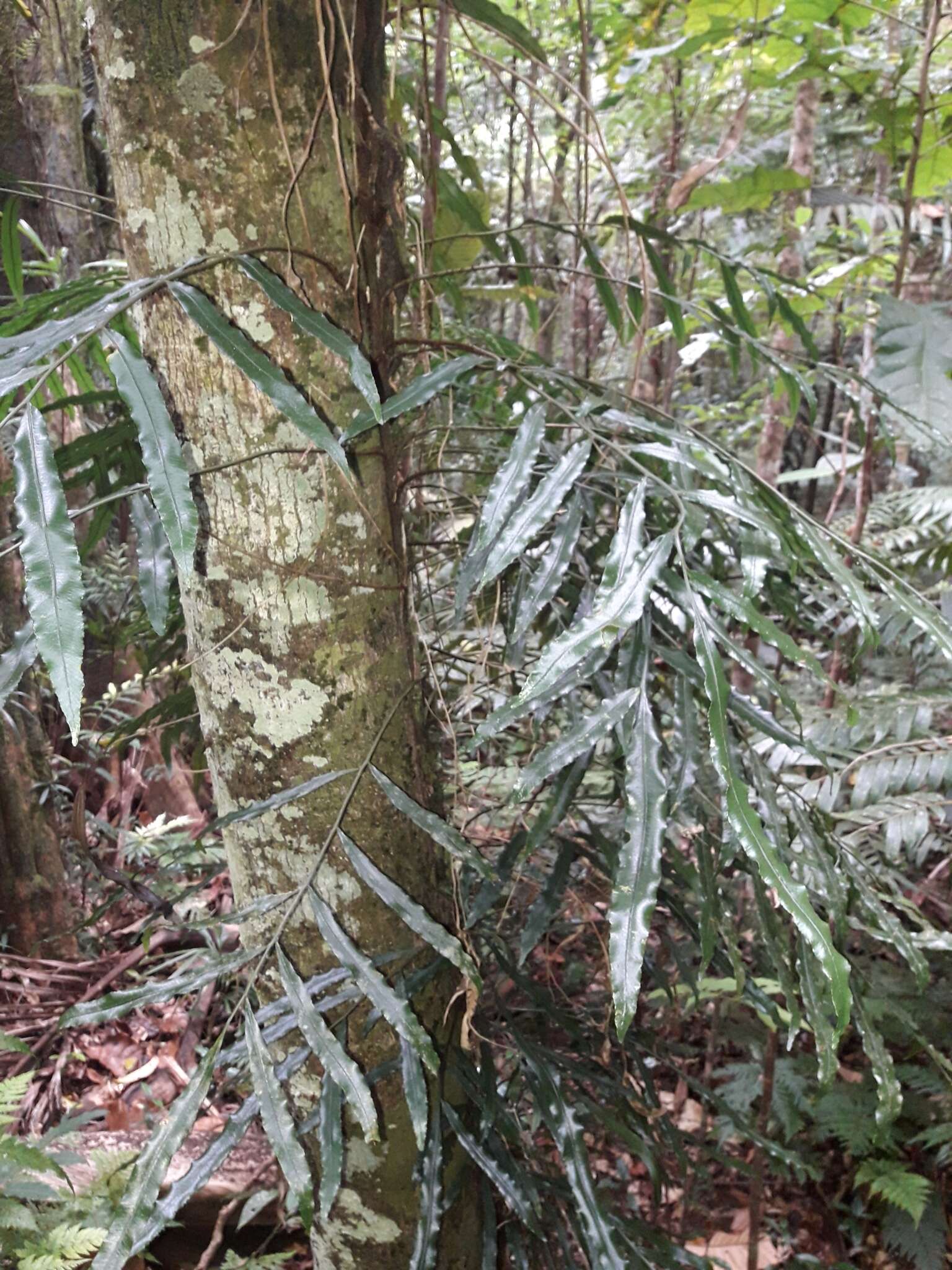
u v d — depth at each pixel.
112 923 2.07
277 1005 0.80
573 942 1.44
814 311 1.71
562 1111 0.87
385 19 0.80
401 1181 0.92
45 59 1.82
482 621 1.16
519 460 0.73
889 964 1.75
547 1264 1.02
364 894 0.85
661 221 2.05
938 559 1.68
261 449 0.73
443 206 1.24
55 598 0.51
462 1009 0.95
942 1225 1.60
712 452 0.87
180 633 1.30
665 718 1.23
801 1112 1.75
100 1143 1.54
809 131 1.70
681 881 0.99
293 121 0.68
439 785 0.96
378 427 0.79
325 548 0.76
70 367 1.15
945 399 1.05
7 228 0.98
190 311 0.61
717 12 1.48
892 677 2.16
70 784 2.15
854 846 1.32
